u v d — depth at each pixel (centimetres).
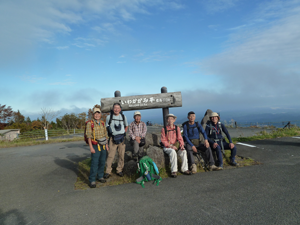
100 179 481
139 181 452
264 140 889
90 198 390
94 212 327
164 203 342
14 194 441
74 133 3020
